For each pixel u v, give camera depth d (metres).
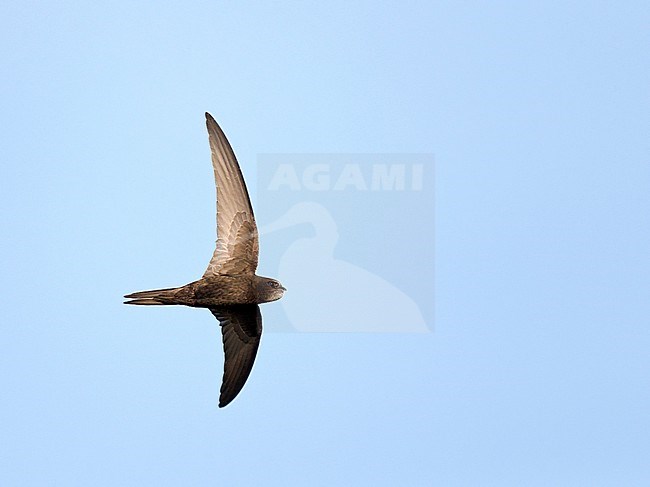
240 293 15.33
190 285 15.34
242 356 15.88
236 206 15.56
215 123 15.73
